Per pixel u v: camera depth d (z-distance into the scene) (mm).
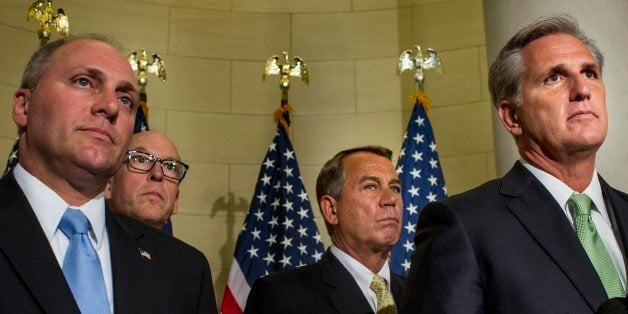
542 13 4934
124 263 2514
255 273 5785
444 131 7219
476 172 7012
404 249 5652
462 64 7309
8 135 6535
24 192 2459
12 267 2217
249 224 5988
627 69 4621
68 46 2645
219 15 7652
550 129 2488
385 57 7566
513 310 2182
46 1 5594
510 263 2248
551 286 2189
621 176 4414
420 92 6312
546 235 2305
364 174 3943
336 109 7461
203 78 7449
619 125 4512
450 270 2268
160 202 4250
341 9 7742
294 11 7738
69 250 2375
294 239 5922
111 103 2504
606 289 2229
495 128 5402
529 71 2600
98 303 2312
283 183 6117
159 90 7281
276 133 7066
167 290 2584
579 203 2428
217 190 7172
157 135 4453
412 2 7641
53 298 2168
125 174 4207
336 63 7590
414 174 5980
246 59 7574
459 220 2359
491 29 5387
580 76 2504
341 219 3912
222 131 7344
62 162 2430
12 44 6758
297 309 3650
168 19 7520
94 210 2545
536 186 2477
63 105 2457
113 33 7277
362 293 3699
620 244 2404
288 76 6484
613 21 4719
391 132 7359
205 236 7020
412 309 2277
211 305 2785
